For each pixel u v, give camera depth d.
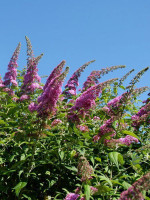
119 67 0.85
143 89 0.68
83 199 0.50
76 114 0.77
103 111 0.72
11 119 0.89
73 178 0.78
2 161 0.76
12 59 1.19
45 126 0.72
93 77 0.95
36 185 0.80
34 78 1.02
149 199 0.53
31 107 0.82
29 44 1.04
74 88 1.07
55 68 0.80
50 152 0.73
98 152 0.79
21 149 0.77
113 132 0.68
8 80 1.16
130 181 0.67
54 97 0.71
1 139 0.82
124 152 0.77
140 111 0.86
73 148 0.77
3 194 0.77
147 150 0.62
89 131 0.83
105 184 0.59
